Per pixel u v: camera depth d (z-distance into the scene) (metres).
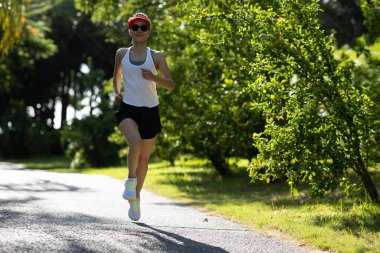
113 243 6.84
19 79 72.00
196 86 22.56
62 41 69.12
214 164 24.81
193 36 21.11
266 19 10.65
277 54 10.57
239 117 20.38
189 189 19.12
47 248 6.23
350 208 11.43
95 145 42.88
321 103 10.81
